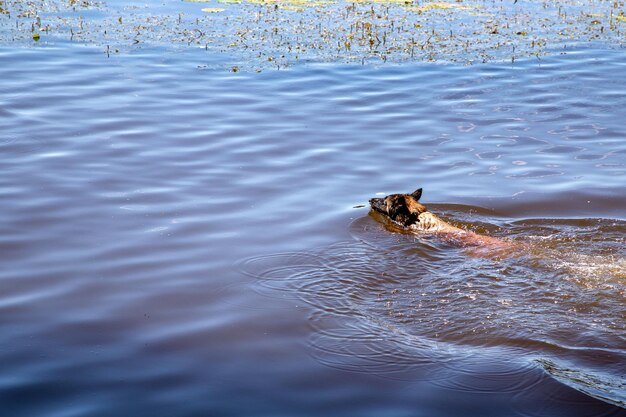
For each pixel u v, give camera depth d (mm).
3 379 8242
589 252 11047
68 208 12367
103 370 8445
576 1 26234
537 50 20875
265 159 14375
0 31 21344
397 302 9781
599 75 19062
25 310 9617
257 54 20219
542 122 16250
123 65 19125
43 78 18016
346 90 17953
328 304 9766
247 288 10195
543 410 7707
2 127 15375
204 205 12578
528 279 10242
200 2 25344
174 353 8781
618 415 7496
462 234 11734
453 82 18547
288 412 7746
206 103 16969
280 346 8914
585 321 9188
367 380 8273
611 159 14461
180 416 7680
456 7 25219
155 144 14891
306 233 11742
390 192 13172
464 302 9703
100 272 10562
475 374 8281
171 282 10344
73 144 14750
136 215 12203
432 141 15289
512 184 13453
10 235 11469
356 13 24266
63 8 24016
